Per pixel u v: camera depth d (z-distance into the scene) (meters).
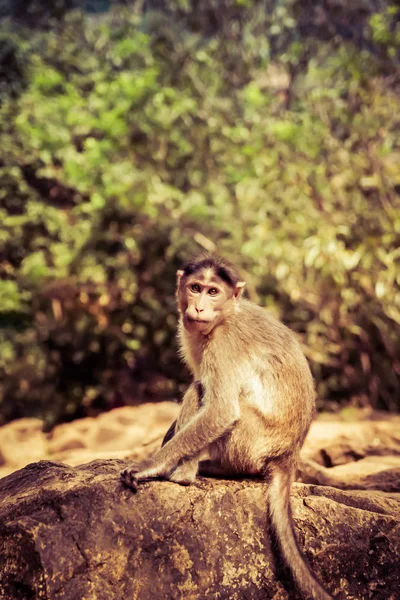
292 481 5.11
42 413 15.05
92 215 14.37
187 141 15.38
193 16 16.44
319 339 14.79
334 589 4.68
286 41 16.50
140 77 14.99
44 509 4.58
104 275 14.55
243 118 15.88
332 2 16.02
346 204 15.06
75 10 17.73
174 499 4.69
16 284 14.70
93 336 14.87
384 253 14.47
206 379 4.99
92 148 14.19
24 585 4.33
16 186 15.52
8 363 14.88
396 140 16.12
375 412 14.02
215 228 14.77
